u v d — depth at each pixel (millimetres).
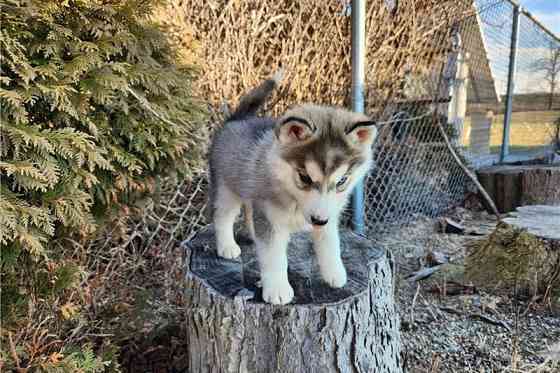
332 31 1148
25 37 512
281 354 509
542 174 1515
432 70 1445
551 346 736
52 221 525
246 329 512
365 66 1192
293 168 516
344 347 518
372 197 1341
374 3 1168
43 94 504
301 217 541
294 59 1108
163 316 827
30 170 464
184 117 658
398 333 653
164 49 676
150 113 609
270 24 1078
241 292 535
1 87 485
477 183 1606
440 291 946
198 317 557
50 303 599
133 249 876
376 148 1299
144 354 743
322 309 503
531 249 896
